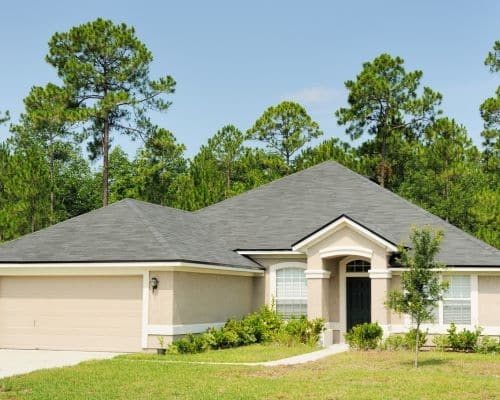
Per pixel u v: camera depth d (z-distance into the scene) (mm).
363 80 51469
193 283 23438
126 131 51375
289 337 24531
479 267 24516
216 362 19438
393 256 25547
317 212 30016
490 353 23125
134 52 51750
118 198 61625
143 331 22219
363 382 15750
